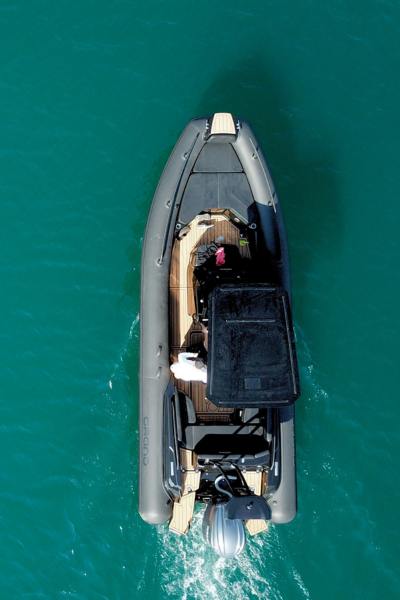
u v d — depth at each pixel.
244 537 12.82
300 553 15.32
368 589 15.23
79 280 16.75
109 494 15.66
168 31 18.02
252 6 18.28
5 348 16.41
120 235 16.92
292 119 17.75
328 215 17.30
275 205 14.80
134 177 17.17
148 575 15.27
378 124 17.86
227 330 12.91
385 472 15.89
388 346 16.64
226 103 17.72
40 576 15.29
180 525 14.49
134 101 17.61
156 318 14.39
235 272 14.05
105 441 15.93
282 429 14.27
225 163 14.82
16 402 16.14
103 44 17.89
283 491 14.25
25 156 17.31
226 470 14.04
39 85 17.67
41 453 15.89
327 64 18.11
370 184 17.52
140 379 14.54
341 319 16.73
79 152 17.34
